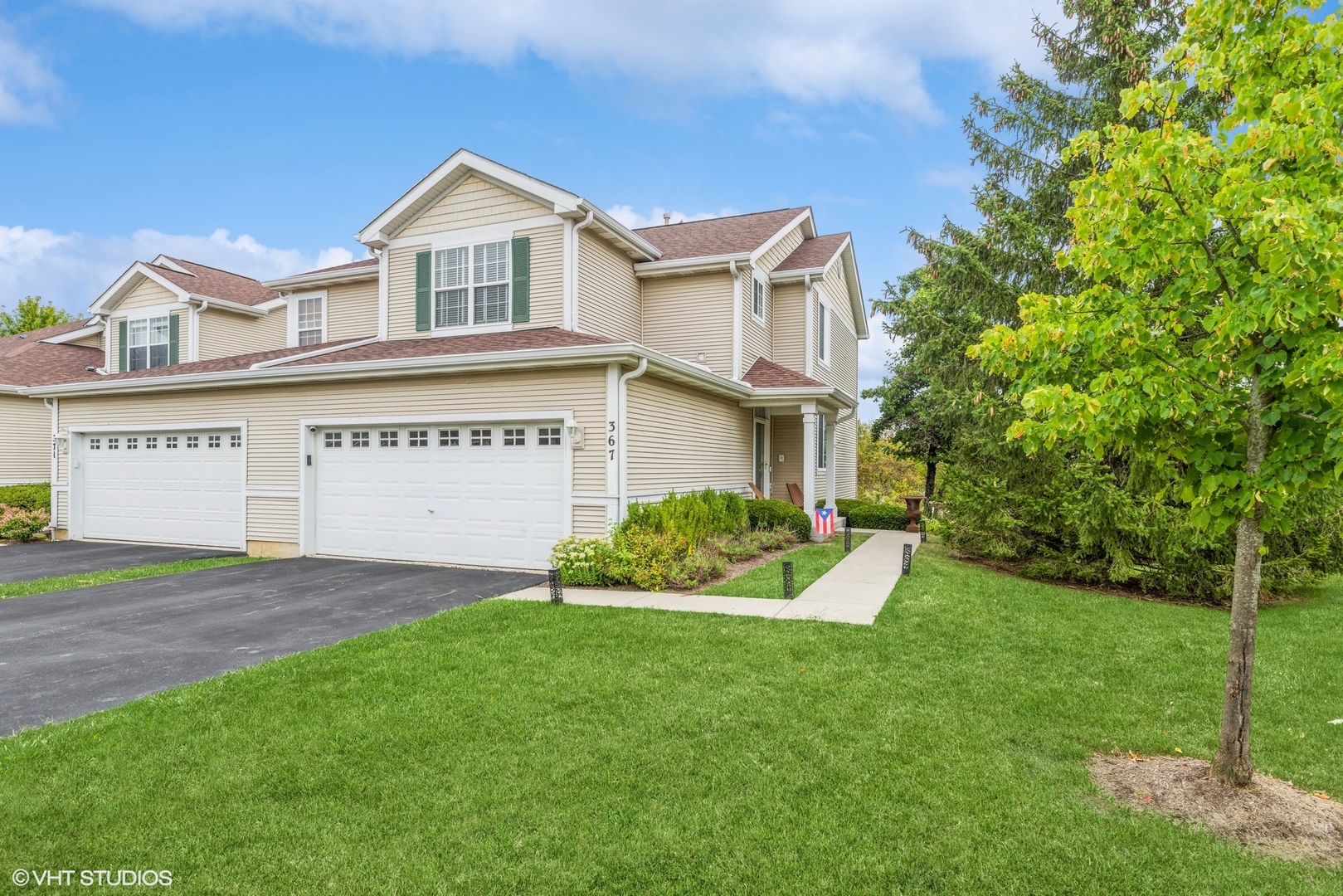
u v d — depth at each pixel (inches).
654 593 360.2
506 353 415.8
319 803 150.3
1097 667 245.0
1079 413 152.9
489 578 409.4
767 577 400.8
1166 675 237.3
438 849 134.1
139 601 348.5
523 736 182.7
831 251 765.3
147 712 198.2
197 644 272.4
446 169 539.5
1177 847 135.5
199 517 545.3
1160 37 480.7
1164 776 163.6
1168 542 378.9
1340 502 358.3
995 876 126.0
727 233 711.7
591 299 547.2
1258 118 157.1
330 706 202.4
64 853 132.6
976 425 497.4
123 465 586.6
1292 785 162.7
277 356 566.9
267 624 303.4
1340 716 205.8
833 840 136.4
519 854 132.6
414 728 186.7
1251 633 157.2
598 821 143.3
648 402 449.7
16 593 370.0
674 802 150.9
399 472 472.1
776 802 150.6
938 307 624.1
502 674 228.5
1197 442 156.9
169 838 137.4
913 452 984.3
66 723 190.7
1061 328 158.2
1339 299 131.4
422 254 560.7
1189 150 142.9
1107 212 157.9
